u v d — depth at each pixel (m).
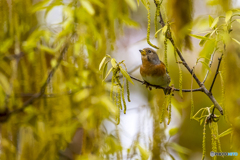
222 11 6.37
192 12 6.77
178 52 6.11
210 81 8.84
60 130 7.17
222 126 9.12
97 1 7.11
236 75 5.89
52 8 7.10
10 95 7.54
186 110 10.27
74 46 7.23
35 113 7.79
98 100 7.16
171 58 8.88
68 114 7.37
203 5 8.29
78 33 7.24
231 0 6.35
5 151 7.03
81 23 7.22
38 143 7.21
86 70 7.36
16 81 7.67
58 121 7.31
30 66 7.70
